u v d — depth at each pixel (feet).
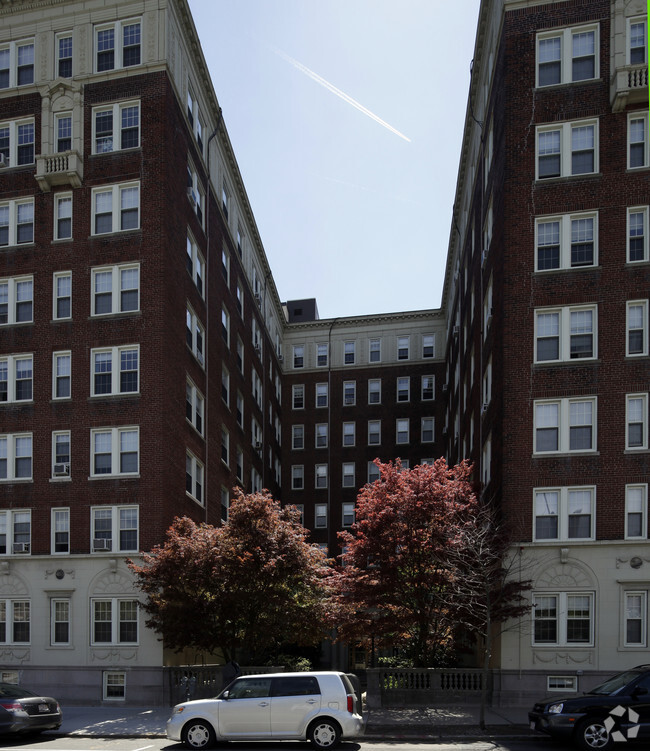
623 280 88.43
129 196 102.47
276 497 196.75
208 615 82.79
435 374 201.16
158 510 94.17
